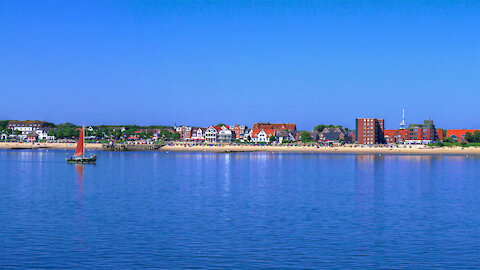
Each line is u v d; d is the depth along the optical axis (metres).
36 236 44.16
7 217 53.50
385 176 109.19
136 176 106.62
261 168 135.25
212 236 44.38
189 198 69.62
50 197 70.19
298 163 159.88
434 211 58.69
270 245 41.12
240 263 35.91
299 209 59.81
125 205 62.56
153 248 40.00
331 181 96.69
